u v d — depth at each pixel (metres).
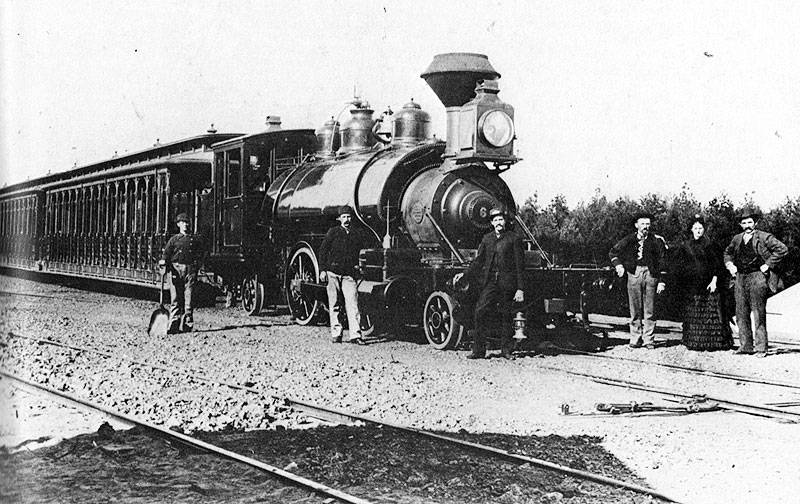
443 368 10.45
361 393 8.96
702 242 12.27
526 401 8.58
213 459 6.47
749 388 9.36
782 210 18.02
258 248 16.72
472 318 11.72
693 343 12.24
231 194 17.41
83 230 24.53
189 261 14.29
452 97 12.63
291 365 10.73
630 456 6.56
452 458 6.52
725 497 5.54
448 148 12.68
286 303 16.80
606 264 18.38
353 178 13.71
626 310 16.34
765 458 6.47
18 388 9.09
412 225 12.91
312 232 15.21
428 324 12.27
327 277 13.05
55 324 15.12
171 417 7.91
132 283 20.23
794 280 17.92
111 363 10.87
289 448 6.87
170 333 14.01
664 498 5.43
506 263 11.04
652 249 12.43
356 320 12.84
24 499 5.49
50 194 27.55
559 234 18.97
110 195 22.53
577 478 5.94
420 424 7.65
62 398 8.62
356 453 6.70
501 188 12.91
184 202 18.73
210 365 10.80
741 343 11.87
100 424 7.63
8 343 12.03
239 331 14.33
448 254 12.43
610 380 9.62
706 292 12.23
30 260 28.66
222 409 8.18
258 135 16.89
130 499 5.57
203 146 20.55
